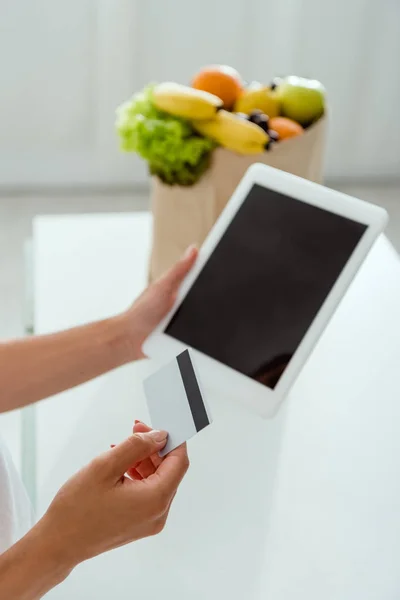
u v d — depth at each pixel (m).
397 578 0.81
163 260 1.18
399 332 1.14
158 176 1.11
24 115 2.30
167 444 0.74
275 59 2.28
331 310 0.85
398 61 2.31
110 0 2.08
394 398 1.03
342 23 2.23
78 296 1.19
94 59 2.20
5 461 0.83
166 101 1.06
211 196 1.10
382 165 2.56
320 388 1.04
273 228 0.91
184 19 2.17
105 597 0.79
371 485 0.91
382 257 1.28
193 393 0.74
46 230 1.34
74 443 0.95
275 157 1.08
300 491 0.90
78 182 2.48
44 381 0.86
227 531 0.86
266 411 0.84
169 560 0.83
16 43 2.15
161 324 0.90
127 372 1.06
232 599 0.79
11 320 2.04
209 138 1.07
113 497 0.67
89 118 2.33
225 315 0.89
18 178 2.45
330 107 2.40
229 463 0.93
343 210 0.89
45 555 0.64
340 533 0.85
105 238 1.33
